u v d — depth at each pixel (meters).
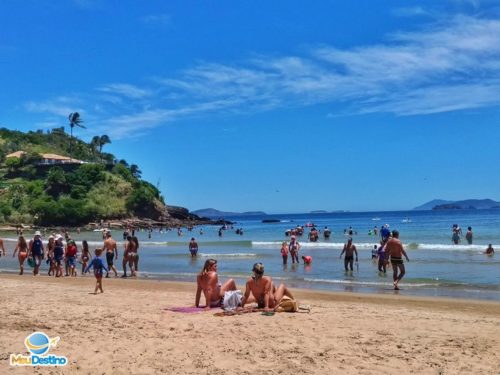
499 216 116.25
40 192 108.75
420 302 13.52
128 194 113.00
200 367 6.79
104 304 12.45
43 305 12.08
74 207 102.31
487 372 6.63
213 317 10.30
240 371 6.61
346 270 22.05
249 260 27.91
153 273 22.50
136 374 6.54
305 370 6.65
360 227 80.31
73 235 77.62
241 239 54.06
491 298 14.48
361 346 7.88
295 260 26.91
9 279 20.06
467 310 12.22
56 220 100.69
